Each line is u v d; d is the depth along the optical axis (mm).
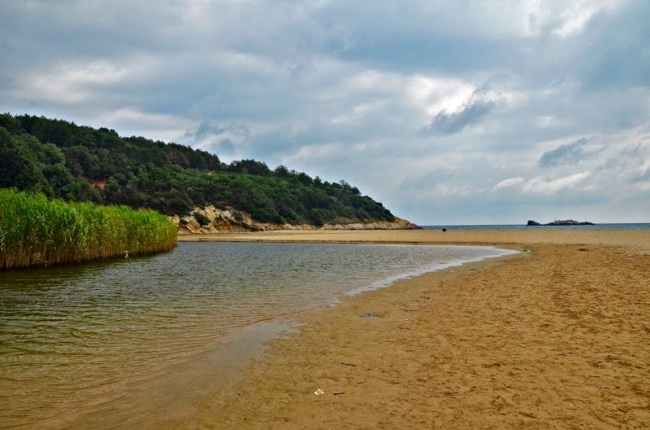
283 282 16656
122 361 7262
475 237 54656
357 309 11297
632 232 58812
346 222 148125
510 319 9352
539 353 6883
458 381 5840
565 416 4684
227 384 6121
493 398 5227
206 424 4883
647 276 15078
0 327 9641
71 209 23578
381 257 28891
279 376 6379
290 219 123500
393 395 5477
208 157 163375
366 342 8070
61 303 12438
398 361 6848
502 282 15164
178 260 27031
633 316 9062
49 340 8570
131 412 5266
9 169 68562
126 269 21484
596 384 5520
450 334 8352
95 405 5500
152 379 6406
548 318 9266
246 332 9078
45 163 84750
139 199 89562
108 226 27547
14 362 7234
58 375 6613
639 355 6562
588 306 10266
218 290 14766
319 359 7129
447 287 14633
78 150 98750
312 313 10875
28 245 21125
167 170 114188
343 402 5332
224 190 113250
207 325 9750
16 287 15516
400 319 9961
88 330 9359
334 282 16562
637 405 4883
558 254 27312
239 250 37594
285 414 5059
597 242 39219
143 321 10180
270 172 173625
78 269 21219
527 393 5340
